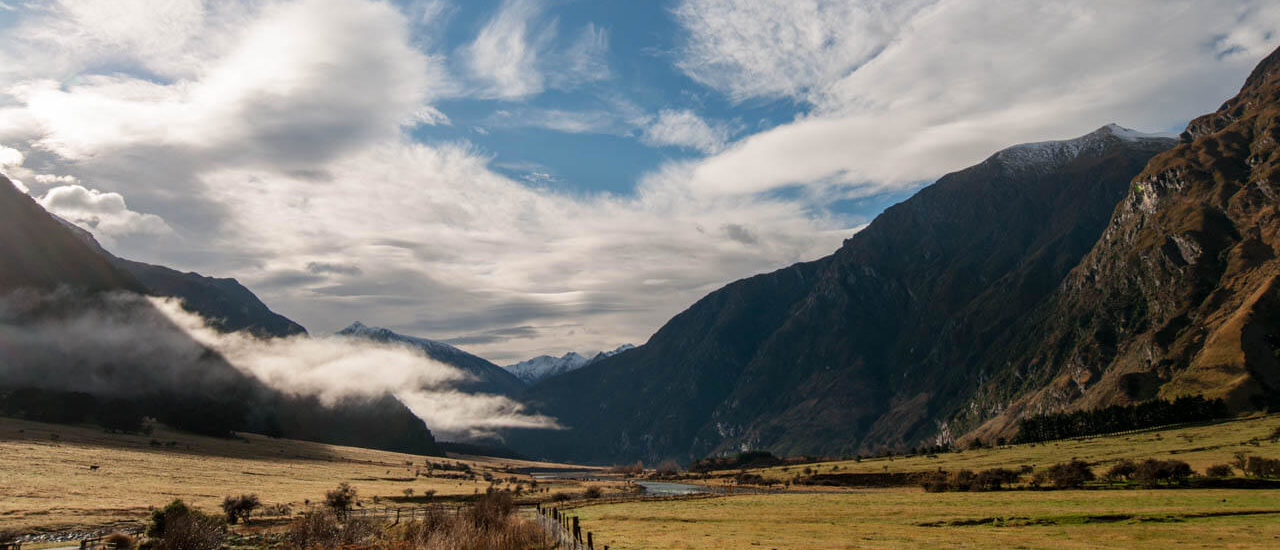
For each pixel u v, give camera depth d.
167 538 58.66
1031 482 152.12
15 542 67.94
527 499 173.00
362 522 61.47
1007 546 58.78
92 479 142.12
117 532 73.94
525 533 57.31
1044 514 86.75
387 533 68.31
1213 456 169.00
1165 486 129.88
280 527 87.56
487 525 53.97
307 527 57.50
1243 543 58.88
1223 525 73.25
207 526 61.12
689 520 95.69
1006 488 149.38
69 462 169.12
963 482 156.00
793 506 119.69
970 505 107.19
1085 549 56.19
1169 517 80.69
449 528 52.12
